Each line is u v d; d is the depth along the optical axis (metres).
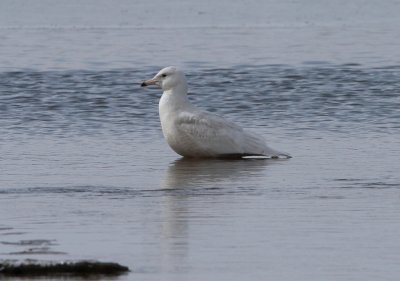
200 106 22.73
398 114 21.59
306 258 11.43
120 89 24.08
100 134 19.81
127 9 37.59
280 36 32.19
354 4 39.81
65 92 23.72
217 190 14.94
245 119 21.45
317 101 23.00
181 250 11.71
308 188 15.06
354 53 29.16
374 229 12.61
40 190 14.93
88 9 37.34
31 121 20.98
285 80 25.12
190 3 39.22
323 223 12.91
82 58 28.00
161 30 33.19
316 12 37.66
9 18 35.38
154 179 15.84
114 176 16.06
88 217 13.23
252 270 11.02
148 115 21.64
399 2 40.22
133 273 10.88
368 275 10.87
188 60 27.86
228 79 25.31
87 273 10.82
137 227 12.70
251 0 40.19
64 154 17.91
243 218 13.16
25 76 25.39
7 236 12.27
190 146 17.72
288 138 19.42
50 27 33.59
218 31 33.06
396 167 16.64
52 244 11.94
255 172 16.41
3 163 17.06
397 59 28.11
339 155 17.75
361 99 23.11
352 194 14.60
